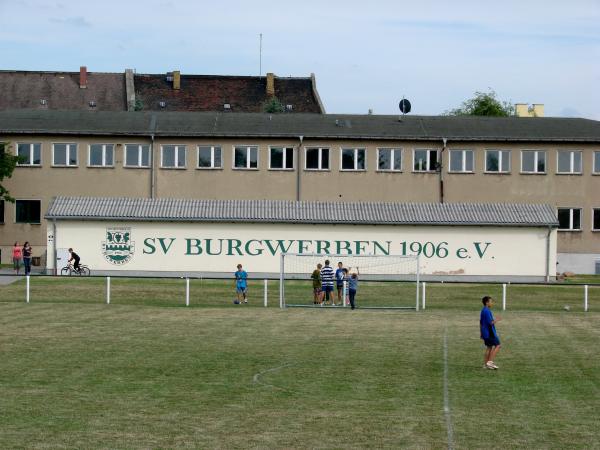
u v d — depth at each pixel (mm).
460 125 86062
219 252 71125
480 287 63281
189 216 71125
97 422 23188
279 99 122438
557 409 25188
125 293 56844
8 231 82062
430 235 71875
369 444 21391
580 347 36594
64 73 120750
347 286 56250
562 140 83188
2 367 30625
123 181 81938
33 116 84438
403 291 60312
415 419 23891
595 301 57594
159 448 20875
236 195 82500
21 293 56156
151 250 70938
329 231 71500
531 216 73188
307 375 29938
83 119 84500
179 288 59781
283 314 47812
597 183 83625
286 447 21078
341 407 25234
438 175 83188
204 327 41625
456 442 21625
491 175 83375
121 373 29781
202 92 122188
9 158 78750
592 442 21734
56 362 31688
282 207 72875
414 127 85062
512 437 22141
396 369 31234
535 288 63375
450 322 44906
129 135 81750
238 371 30469
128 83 119812
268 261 71250
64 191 81875
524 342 37969
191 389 27406
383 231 71688
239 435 22078
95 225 70688
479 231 72250
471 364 32406
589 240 83625
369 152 82875
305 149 82688
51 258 70375
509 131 84688
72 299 53875
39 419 23453
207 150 82438
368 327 42562
